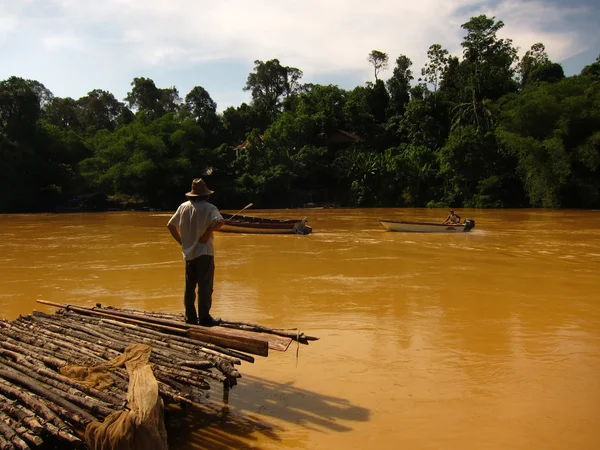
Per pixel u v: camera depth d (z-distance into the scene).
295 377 5.45
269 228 21.88
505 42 50.75
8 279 11.17
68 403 3.93
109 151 47.69
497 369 5.70
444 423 4.41
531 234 21.23
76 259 14.27
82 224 28.25
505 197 44.16
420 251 15.96
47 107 65.69
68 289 10.09
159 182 47.84
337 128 56.75
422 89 56.69
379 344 6.59
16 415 3.72
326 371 5.62
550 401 4.86
